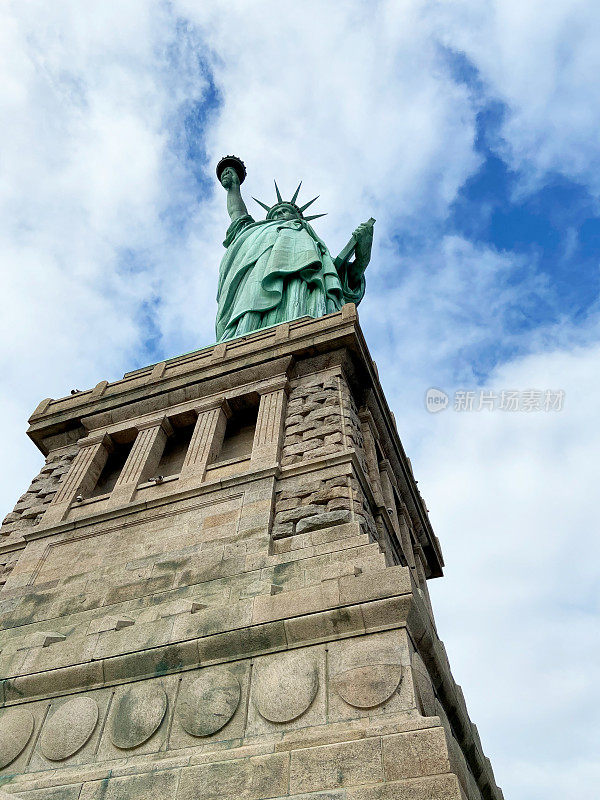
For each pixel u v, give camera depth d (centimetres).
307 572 1488
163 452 2545
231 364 2639
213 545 1753
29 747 1296
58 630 1645
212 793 1041
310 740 1072
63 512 2234
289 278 3950
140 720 1253
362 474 2030
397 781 955
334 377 2445
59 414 2811
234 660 1291
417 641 1283
